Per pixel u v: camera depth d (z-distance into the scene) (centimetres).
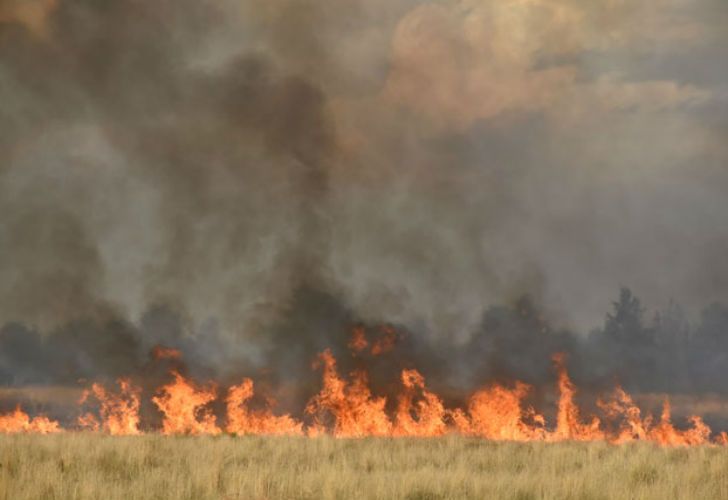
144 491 2956
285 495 3020
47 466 3350
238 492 3028
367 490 2994
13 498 2820
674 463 3984
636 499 2945
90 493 2842
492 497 2953
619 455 4147
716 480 3366
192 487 3069
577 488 3064
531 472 3584
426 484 3092
